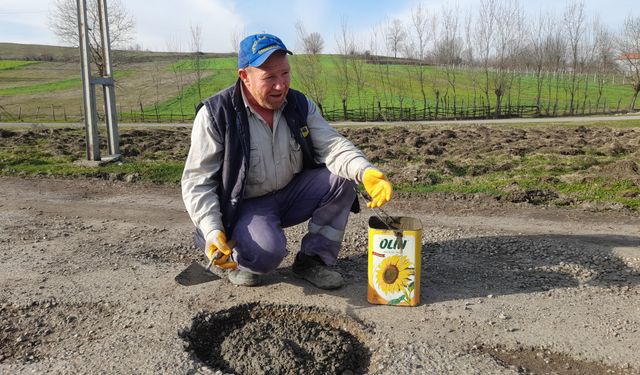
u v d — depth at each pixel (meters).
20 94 47.06
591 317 3.08
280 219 3.51
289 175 3.32
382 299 3.20
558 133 14.48
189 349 2.78
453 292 3.44
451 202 6.17
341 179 3.29
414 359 2.60
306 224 5.12
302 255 3.53
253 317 3.22
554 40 42.47
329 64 54.44
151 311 3.18
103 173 8.01
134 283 3.65
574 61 40.81
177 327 2.97
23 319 3.17
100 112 33.75
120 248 4.50
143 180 7.68
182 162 8.98
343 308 3.16
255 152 3.14
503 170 7.94
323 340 2.84
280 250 3.12
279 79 2.98
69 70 66.38
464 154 9.59
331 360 2.63
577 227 5.02
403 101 39.03
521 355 2.68
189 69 57.31
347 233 4.79
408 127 19.75
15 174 8.15
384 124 24.91
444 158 9.25
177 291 3.48
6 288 3.60
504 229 4.96
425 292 3.44
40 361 2.67
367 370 2.62
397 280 3.16
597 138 12.41
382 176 2.90
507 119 29.22
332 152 3.21
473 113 32.84
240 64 3.01
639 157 8.76
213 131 3.04
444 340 2.80
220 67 59.25
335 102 38.28
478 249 4.34
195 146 3.09
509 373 2.48
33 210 5.94
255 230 3.12
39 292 3.52
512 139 12.51
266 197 3.35
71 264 4.07
